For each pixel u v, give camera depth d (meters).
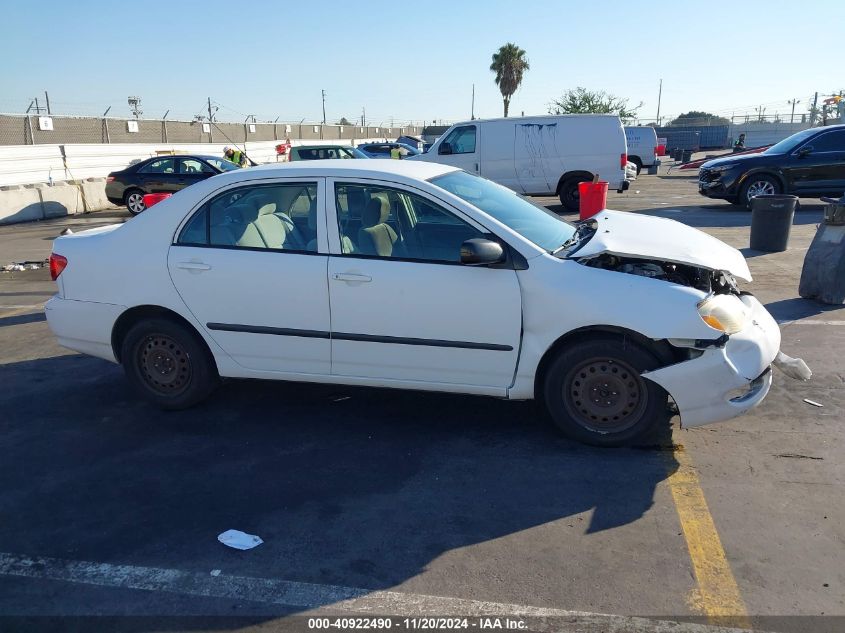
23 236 15.19
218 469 4.16
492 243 3.98
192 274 4.62
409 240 4.34
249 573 3.17
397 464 4.16
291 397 5.23
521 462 4.13
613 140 15.74
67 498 3.88
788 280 8.34
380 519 3.57
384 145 27.03
